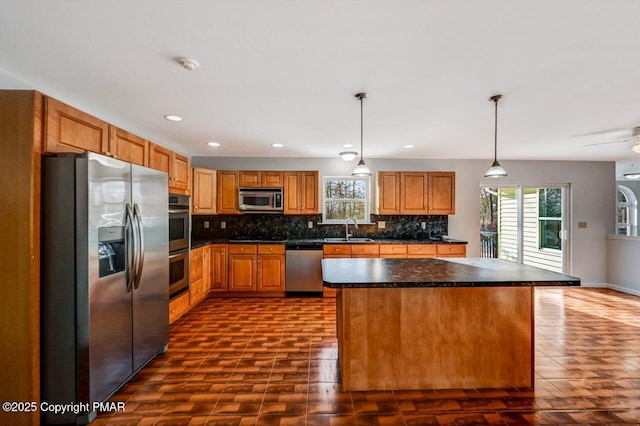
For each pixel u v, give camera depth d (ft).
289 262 15.37
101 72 6.87
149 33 5.39
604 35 5.34
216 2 4.57
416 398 6.98
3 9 4.71
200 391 7.19
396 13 4.82
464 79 7.14
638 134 11.62
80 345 6.05
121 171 7.03
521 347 7.43
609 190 17.80
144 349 8.05
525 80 7.18
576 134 11.94
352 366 7.28
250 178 16.25
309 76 7.04
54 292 5.98
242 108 9.15
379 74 6.94
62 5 4.64
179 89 7.79
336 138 12.76
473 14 4.82
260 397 6.98
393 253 15.39
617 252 17.12
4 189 5.67
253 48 5.87
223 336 10.43
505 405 6.72
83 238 6.02
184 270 11.47
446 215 17.53
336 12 4.80
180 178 11.44
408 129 11.33
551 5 4.60
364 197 17.78
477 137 12.46
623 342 9.92
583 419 6.27
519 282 6.56
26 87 7.39
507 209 18.08
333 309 13.37
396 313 7.34
